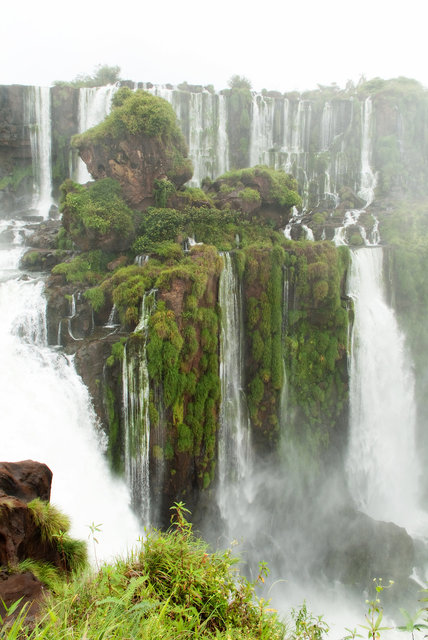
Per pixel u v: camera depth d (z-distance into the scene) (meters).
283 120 53.75
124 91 33.47
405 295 38.31
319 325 33.91
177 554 8.46
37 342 27.17
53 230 37.47
